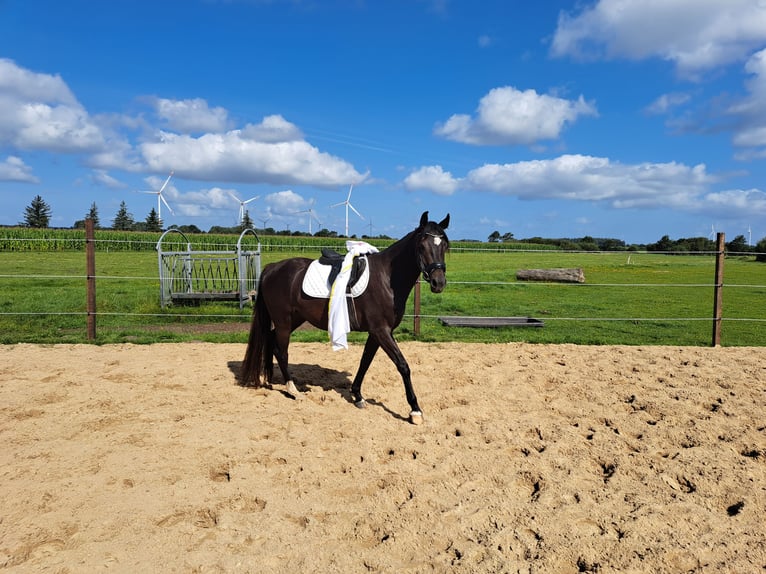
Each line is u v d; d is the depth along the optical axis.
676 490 3.54
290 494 3.48
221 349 8.03
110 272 19.45
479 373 6.71
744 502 3.34
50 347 7.95
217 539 2.91
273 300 5.73
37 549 2.77
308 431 4.62
